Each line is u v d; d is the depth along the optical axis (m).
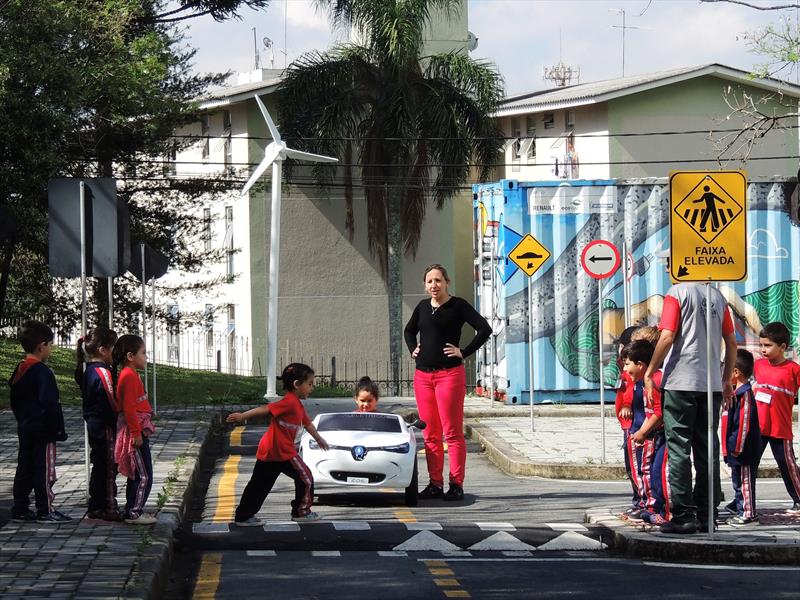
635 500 11.82
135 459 10.91
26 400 11.04
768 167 50.84
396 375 43.94
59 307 36.38
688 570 9.86
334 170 42.91
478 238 27.11
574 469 16.58
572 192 25.27
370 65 42.47
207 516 12.78
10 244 30.27
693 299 10.60
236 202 47.81
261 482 12.12
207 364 51.16
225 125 48.31
